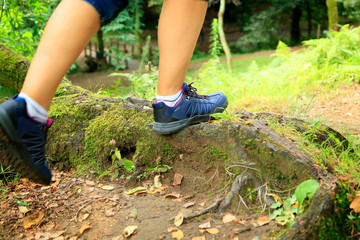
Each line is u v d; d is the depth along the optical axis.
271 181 1.79
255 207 1.74
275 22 21.83
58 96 2.86
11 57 3.34
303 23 27.75
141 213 1.85
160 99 1.88
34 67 1.25
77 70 16.14
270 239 1.48
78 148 2.46
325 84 5.60
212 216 1.74
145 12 26.31
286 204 1.63
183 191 2.04
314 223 1.41
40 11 4.49
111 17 1.33
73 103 2.63
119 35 16.59
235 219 1.66
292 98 4.77
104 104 2.59
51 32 1.25
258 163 1.85
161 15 1.69
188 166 2.12
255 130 1.90
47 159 2.54
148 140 2.23
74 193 2.11
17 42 4.67
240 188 1.79
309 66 6.31
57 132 2.53
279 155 1.77
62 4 1.28
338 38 6.71
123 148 2.36
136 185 2.15
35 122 1.26
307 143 1.96
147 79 3.96
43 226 1.84
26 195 2.10
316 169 1.66
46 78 1.24
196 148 2.05
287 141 1.85
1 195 2.10
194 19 1.64
